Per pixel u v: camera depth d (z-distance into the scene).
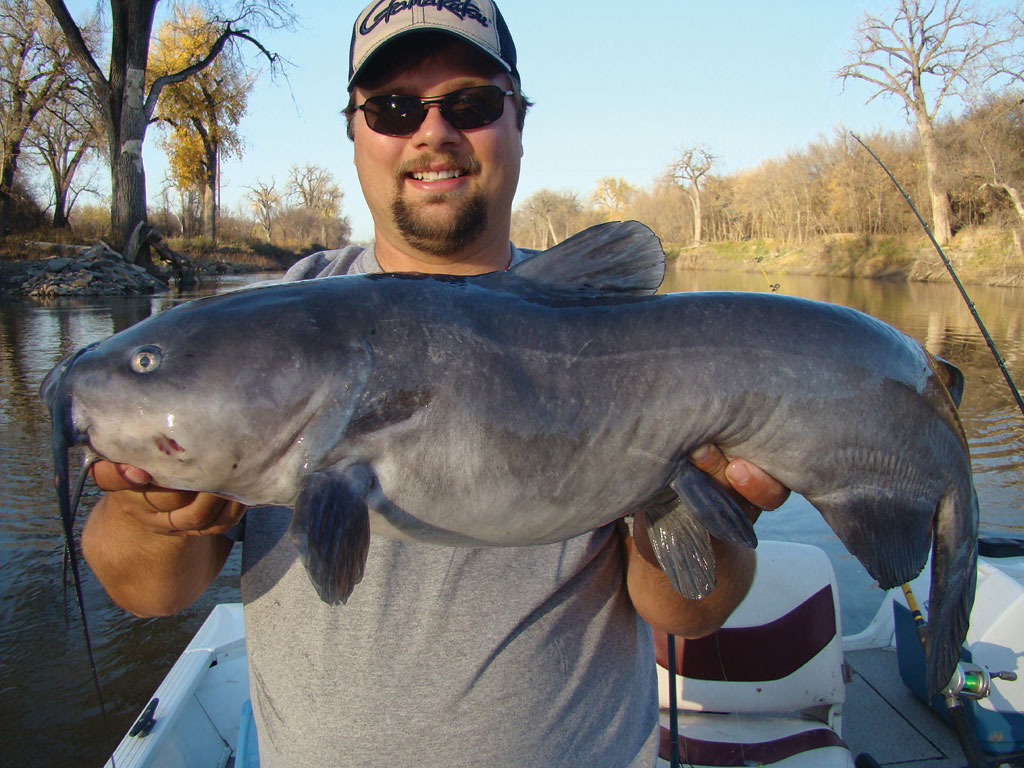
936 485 1.81
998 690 2.93
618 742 1.74
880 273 30.89
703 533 1.71
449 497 1.56
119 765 2.47
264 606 1.68
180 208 50.34
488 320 1.64
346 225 80.69
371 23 1.87
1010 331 15.13
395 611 1.60
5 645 4.38
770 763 2.61
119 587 1.69
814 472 1.70
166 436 1.49
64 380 1.53
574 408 1.61
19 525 5.71
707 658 2.89
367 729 1.58
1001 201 28.59
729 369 1.66
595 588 1.78
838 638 2.89
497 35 1.91
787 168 40.06
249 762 2.32
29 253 27.84
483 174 1.92
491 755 1.58
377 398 1.54
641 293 1.76
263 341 1.53
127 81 24.67
